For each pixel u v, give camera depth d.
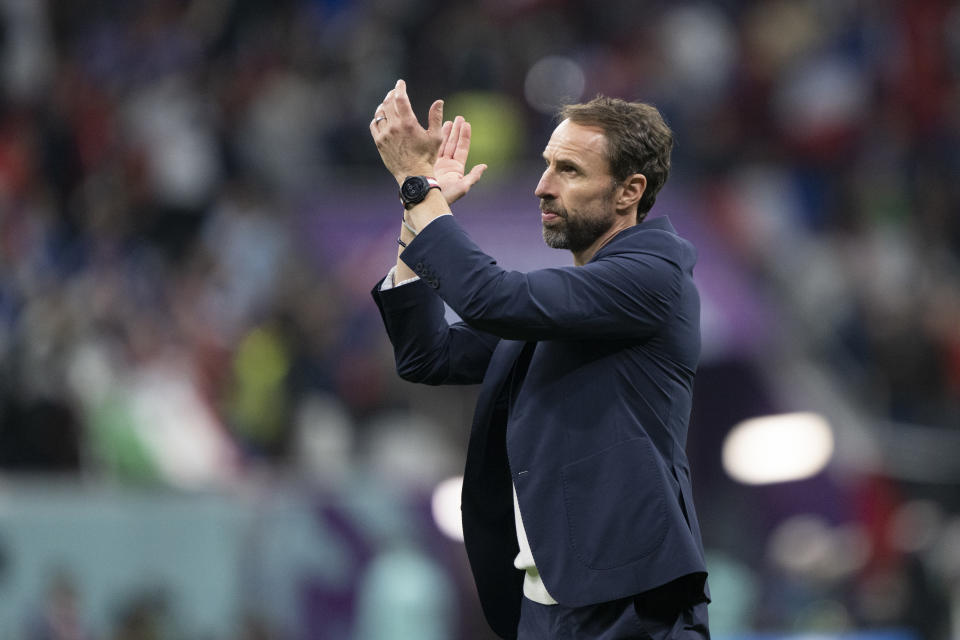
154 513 25.84
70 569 25.22
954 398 36.75
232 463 31.00
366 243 36.97
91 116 40.91
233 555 26.17
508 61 42.38
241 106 41.84
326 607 26.50
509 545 12.35
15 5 42.53
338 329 34.22
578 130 11.70
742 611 31.09
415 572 27.06
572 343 11.60
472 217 36.94
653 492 11.13
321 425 32.38
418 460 32.12
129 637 25.38
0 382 28.98
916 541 31.62
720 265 37.59
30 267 35.31
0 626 24.69
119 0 44.28
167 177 39.38
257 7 44.03
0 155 39.84
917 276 39.97
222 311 35.09
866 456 33.69
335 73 42.75
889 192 42.97
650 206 12.06
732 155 42.44
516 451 11.55
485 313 10.99
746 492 33.84
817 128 43.84
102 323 32.03
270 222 37.78
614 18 45.75
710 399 35.44
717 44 45.97
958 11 48.00
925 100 46.12
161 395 31.17
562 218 11.72
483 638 27.33
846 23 46.75
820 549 31.80
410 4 43.53
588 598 11.05
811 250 39.91
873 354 37.19
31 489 25.67
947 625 29.97
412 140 11.60
